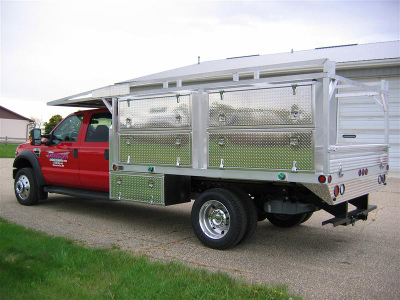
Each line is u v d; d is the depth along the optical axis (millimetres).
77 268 4125
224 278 3914
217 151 4961
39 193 8008
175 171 5391
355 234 6070
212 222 5285
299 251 5141
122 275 3922
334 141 6445
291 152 4367
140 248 5176
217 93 4941
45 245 4828
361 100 12695
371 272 4352
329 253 5066
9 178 12531
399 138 12148
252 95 4645
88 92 6688
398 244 5520
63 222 6664
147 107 5688
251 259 4777
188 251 5078
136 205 8398
